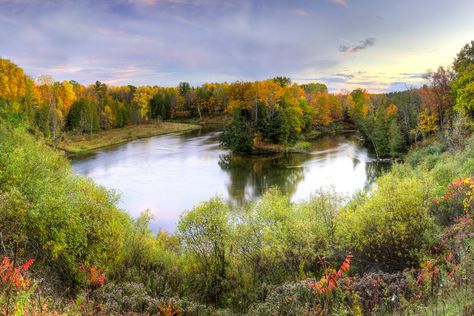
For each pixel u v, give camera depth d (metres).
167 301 12.11
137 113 124.38
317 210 18.09
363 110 115.44
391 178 17.23
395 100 90.38
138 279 15.13
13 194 13.11
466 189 14.88
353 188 43.31
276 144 75.31
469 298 7.27
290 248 15.51
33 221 13.56
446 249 12.12
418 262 12.57
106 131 102.62
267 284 15.06
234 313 13.62
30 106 77.75
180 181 48.56
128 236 17.95
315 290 9.56
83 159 63.75
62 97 105.50
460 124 36.75
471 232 11.17
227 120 134.00
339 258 15.40
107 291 12.17
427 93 61.38
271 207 17.80
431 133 62.12
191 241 17.05
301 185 45.88
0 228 12.52
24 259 12.31
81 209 16.12
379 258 14.09
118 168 56.38
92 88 166.50
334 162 60.12
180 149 74.94
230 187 45.59
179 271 17.27
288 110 82.50
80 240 14.30
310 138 92.31
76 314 8.62
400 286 9.24
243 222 17.73
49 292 10.38
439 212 15.34
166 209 37.59
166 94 159.25
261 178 50.12
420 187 14.73
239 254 17.33
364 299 9.14
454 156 30.61
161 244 23.19
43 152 22.94
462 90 45.28
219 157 66.25
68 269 13.96
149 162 61.22
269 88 89.25
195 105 146.75
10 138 25.27
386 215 13.89
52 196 15.05
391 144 60.19
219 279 16.25
